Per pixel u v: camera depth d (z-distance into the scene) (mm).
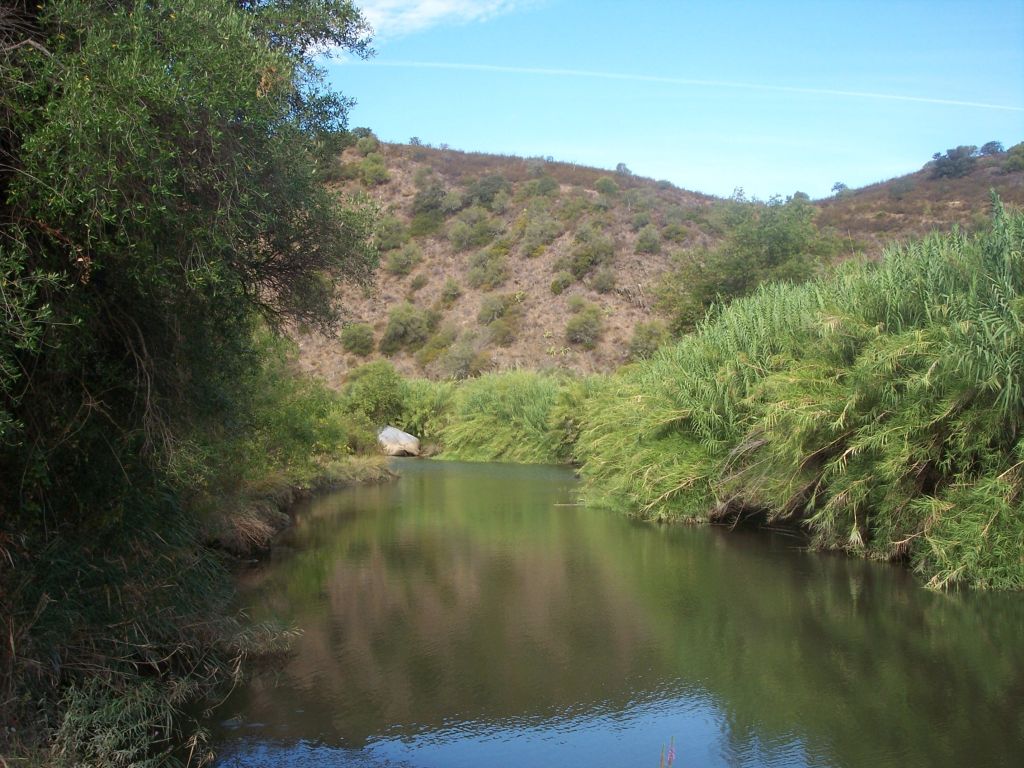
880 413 11477
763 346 15500
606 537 14383
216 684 6820
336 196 7566
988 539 9961
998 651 7684
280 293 7648
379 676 7105
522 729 6000
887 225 45562
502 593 10188
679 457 16203
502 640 8180
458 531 15102
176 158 5117
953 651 7715
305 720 6117
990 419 10055
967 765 5410
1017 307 9633
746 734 5918
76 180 4535
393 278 57938
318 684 6883
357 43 7703
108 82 4652
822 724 6098
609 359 46688
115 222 4652
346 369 50125
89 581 5938
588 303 51281
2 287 4090
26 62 4820
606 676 7129
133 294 5676
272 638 7797
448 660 7570
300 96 7352
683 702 6547
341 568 11664
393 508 18438
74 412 5582
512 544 13695
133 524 6285
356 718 6164
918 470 10898
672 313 30688
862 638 8180
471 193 64812
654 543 13750
